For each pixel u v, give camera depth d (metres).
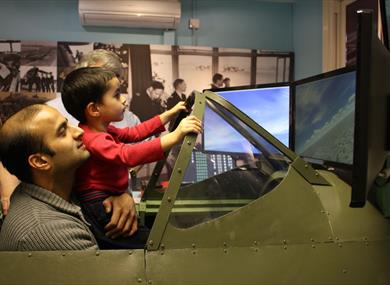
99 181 1.25
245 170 1.28
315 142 1.66
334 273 1.10
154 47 3.51
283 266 1.08
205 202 1.17
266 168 1.26
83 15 3.32
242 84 3.66
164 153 1.23
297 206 1.15
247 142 1.31
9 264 0.99
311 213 1.15
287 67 3.74
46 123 1.11
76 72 1.33
